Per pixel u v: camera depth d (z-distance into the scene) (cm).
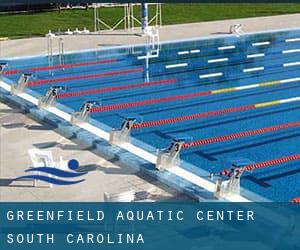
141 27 2095
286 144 995
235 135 1043
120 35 2034
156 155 903
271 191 805
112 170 855
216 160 921
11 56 1709
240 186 819
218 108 1216
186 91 1355
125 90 1367
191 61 1675
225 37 2000
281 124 1105
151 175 829
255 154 948
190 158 929
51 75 1512
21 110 1181
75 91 1359
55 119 1091
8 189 788
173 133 1055
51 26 2266
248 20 2375
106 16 2483
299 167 892
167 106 1234
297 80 1445
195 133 1055
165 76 1502
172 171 838
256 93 1334
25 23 2345
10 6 2692
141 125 1100
